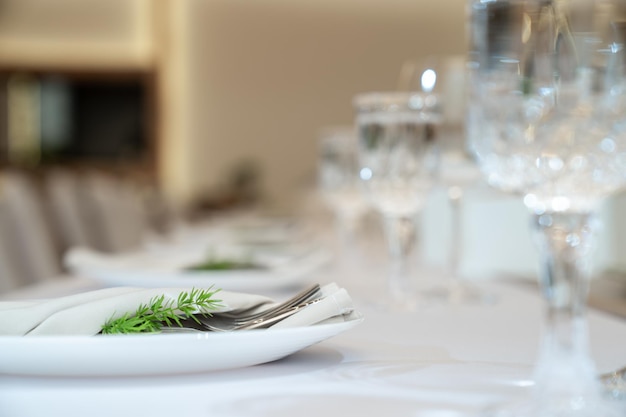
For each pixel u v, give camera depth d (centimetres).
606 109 63
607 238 118
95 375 64
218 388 62
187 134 847
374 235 248
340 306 67
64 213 269
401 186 102
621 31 63
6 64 840
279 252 143
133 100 981
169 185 843
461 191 114
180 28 845
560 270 64
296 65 845
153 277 106
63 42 843
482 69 67
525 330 82
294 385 63
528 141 66
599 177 65
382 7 841
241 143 848
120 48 845
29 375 64
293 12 845
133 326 65
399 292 104
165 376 65
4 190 204
